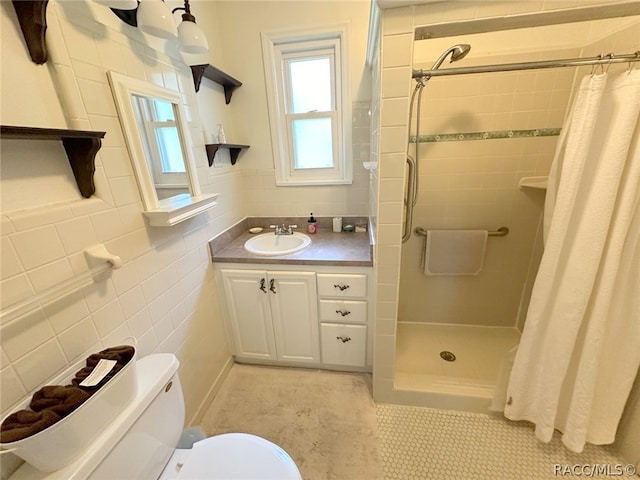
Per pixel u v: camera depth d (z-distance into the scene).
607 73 0.94
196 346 1.50
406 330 2.11
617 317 1.06
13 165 0.71
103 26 0.93
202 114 1.60
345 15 1.64
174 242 1.32
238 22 1.74
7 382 0.69
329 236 1.96
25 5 0.69
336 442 1.38
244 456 0.93
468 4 0.91
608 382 1.13
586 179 1.01
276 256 1.61
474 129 1.68
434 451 1.32
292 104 1.95
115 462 0.74
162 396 0.92
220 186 1.76
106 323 0.96
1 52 0.68
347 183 1.98
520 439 1.36
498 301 2.05
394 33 0.96
